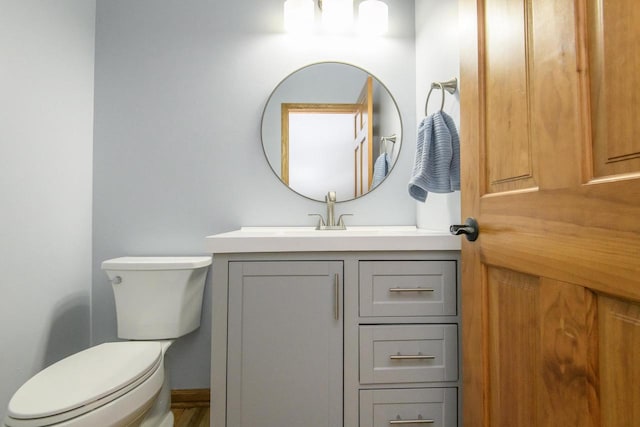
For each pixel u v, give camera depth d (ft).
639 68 1.52
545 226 2.07
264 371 3.48
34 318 4.32
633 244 1.52
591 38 1.79
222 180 5.62
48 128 4.55
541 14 2.12
